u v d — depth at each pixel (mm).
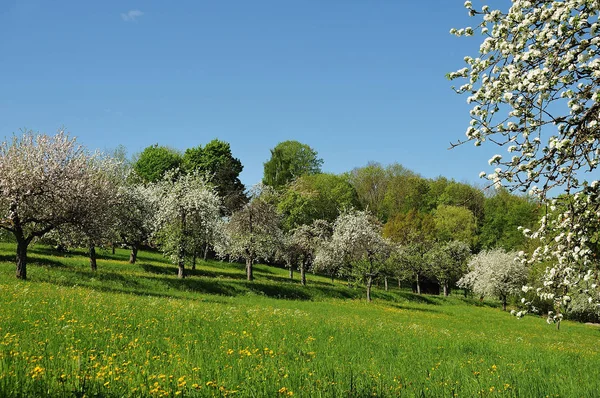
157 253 63312
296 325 17062
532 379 10039
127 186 47188
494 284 60000
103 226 31547
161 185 50625
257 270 67188
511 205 89625
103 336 10844
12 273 29000
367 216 51531
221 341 11703
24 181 27297
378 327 21359
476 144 8016
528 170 7621
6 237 45031
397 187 108125
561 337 34781
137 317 14758
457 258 77000
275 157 100688
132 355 8867
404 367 10570
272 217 51312
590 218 7809
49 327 11242
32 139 29000
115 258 51500
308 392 6906
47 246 47875
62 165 29109
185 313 17188
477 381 9219
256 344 11859
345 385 7594
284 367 8773
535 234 8594
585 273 8250
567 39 7188
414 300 57594
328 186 88938
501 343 19734
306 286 47875
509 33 7961
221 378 7430
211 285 38406
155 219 45312
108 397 5980
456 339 19188
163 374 7289
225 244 48469
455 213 92750
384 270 69000
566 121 7262
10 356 7414
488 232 91250
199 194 43781
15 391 5711
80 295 19812
